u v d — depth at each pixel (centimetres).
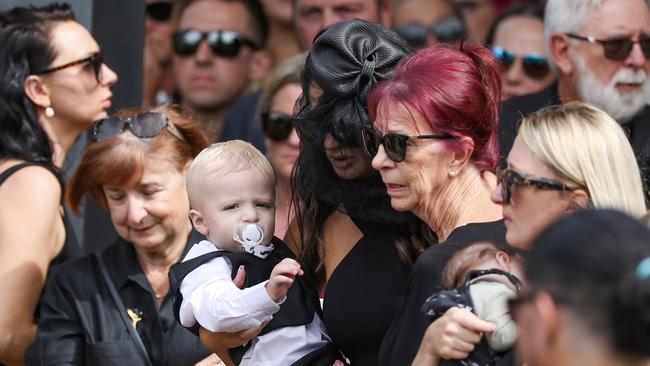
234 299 941
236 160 996
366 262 947
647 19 1359
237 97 1889
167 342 1129
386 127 864
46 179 1229
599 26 1359
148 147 1143
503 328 734
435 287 817
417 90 855
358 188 944
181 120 1180
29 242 1203
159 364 1127
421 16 1792
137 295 1148
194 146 1180
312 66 938
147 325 1138
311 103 958
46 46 1297
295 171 1004
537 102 1414
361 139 920
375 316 927
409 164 860
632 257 543
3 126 1262
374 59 927
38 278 1206
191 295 975
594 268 545
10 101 1271
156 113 1163
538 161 777
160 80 1908
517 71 1717
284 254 1013
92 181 1152
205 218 1001
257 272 983
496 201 807
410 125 855
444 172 864
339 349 976
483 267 776
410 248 932
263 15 1888
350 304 938
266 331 973
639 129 1359
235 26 1864
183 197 1161
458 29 1791
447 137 855
